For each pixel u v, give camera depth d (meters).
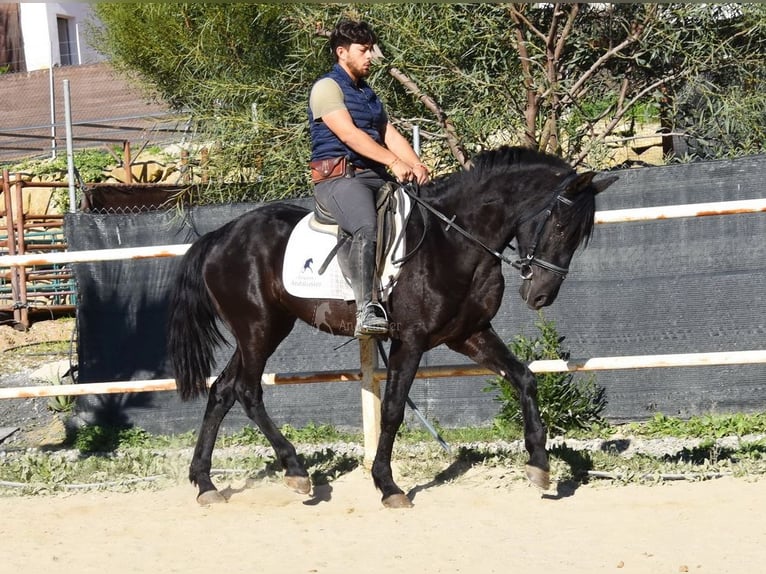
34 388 8.45
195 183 13.45
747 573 5.38
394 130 7.39
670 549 5.86
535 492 7.38
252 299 7.47
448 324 6.94
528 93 12.38
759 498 6.87
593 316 9.97
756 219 9.60
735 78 12.74
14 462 9.11
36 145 27.12
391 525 6.68
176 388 7.96
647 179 9.75
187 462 8.95
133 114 28.08
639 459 8.10
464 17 12.18
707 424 9.68
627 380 10.02
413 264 6.87
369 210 6.86
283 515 7.12
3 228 17.92
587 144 12.74
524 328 10.06
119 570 5.93
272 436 7.56
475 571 5.63
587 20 13.12
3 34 35.12
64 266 18.27
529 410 7.02
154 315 10.57
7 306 16.50
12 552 6.38
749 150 12.30
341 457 8.80
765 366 9.79
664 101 13.03
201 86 13.34
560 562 5.72
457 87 12.65
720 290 9.70
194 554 6.21
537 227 6.61
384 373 8.13
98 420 10.73
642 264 9.85
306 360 10.39
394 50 12.16
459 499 7.29
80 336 10.67
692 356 7.49
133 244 10.56
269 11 13.45
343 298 7.07
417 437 9.85
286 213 7.66
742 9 12.04
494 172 6.86
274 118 13.45
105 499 7.89
